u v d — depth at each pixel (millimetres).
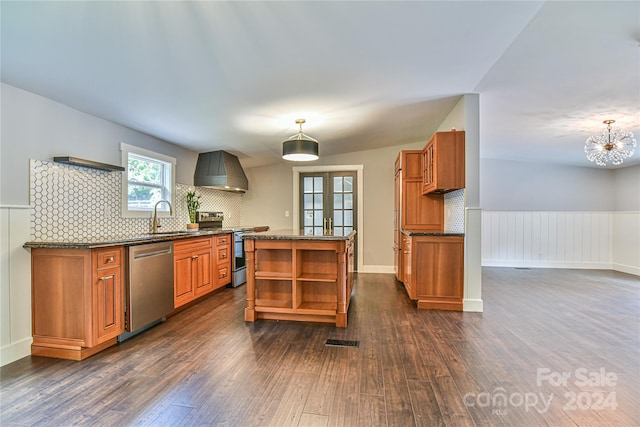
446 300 3684
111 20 1783
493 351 2557
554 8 1951
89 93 2674
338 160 6176
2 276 2338
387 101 3463
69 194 2893
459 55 2494
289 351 2562
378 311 3637
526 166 6816
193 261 3770
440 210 4512
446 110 3975
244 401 1866
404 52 2416
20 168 2488
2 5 1608
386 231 6027
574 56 2570
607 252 6566
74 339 2441
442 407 1804
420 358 2430
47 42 1947
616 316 3473
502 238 6801
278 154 5652
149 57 2207
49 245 2436
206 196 5340
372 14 1928
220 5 1730
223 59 2322
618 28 2174
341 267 3148
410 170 4590
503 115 4016
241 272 5008
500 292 4566
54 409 1788
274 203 6453
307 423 1666
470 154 3512
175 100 2969
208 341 2773
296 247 3242
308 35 2102
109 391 1975
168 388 2008
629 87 3146
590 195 6715
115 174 3428
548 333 2955
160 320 3268
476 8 1917
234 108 3287
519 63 2693
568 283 5188
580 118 4062
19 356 2422
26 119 2539
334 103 3355
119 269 2703
